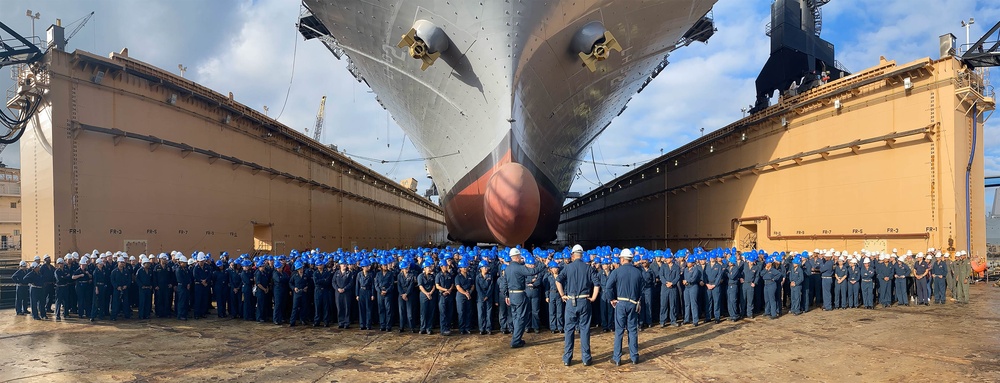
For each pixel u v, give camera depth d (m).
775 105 17.16
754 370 6.10
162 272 10.59
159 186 13.78
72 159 11.77
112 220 12.52
